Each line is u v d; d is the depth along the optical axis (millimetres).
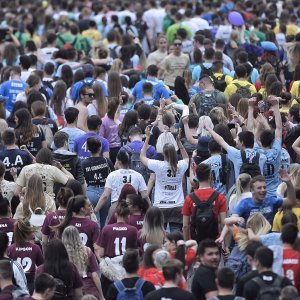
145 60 78688
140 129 54188
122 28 96312
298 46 73875
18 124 55469
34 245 44344
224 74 66250
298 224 44344
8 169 52656
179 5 99812
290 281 38469
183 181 54062
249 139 49438
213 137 50094
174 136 53625
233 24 82750
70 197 46000
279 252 40375
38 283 38812
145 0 109312
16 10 109250
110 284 42750
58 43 86938
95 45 83688
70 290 41375
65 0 111812
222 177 49906
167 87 67312
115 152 58000
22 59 70438
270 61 76562
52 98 62719
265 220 43188
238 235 43000
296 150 52906
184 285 39938
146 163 50125
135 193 48062
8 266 40438
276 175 49562
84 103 60531
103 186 52219
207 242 39625
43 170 50219
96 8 102000
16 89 65875
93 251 45531
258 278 38219
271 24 88375
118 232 44938
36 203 48031
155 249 40844
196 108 59906
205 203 46188
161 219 44281
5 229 45969
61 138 51875
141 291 39438
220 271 37875
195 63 69562
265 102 58031
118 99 58062
